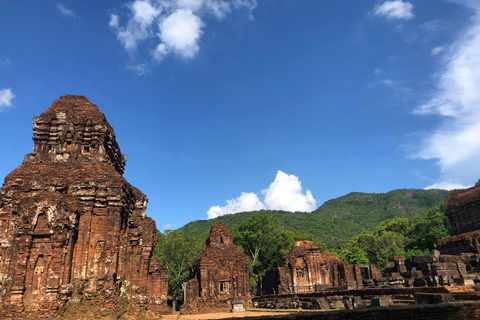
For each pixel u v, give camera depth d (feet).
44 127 86.69
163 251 202.59
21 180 77.05
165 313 123.75
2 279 68.44
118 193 78.79
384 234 275.39
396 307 56.80
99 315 66.18
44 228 70.18
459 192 138.82
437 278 83.41
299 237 265.13
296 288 167.22
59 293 66.49
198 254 207.10
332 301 92.84
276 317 56.08
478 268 93.25
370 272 170.71
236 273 153.79
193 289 144.77
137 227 90.68
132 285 85.46
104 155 86.94
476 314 55.31
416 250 223.30
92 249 74.28
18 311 63.46
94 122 88.43
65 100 92.79
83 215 75.51
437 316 55.16
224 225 164.35
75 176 79.30
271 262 247.09
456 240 124.98
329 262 182.70
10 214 75.05
